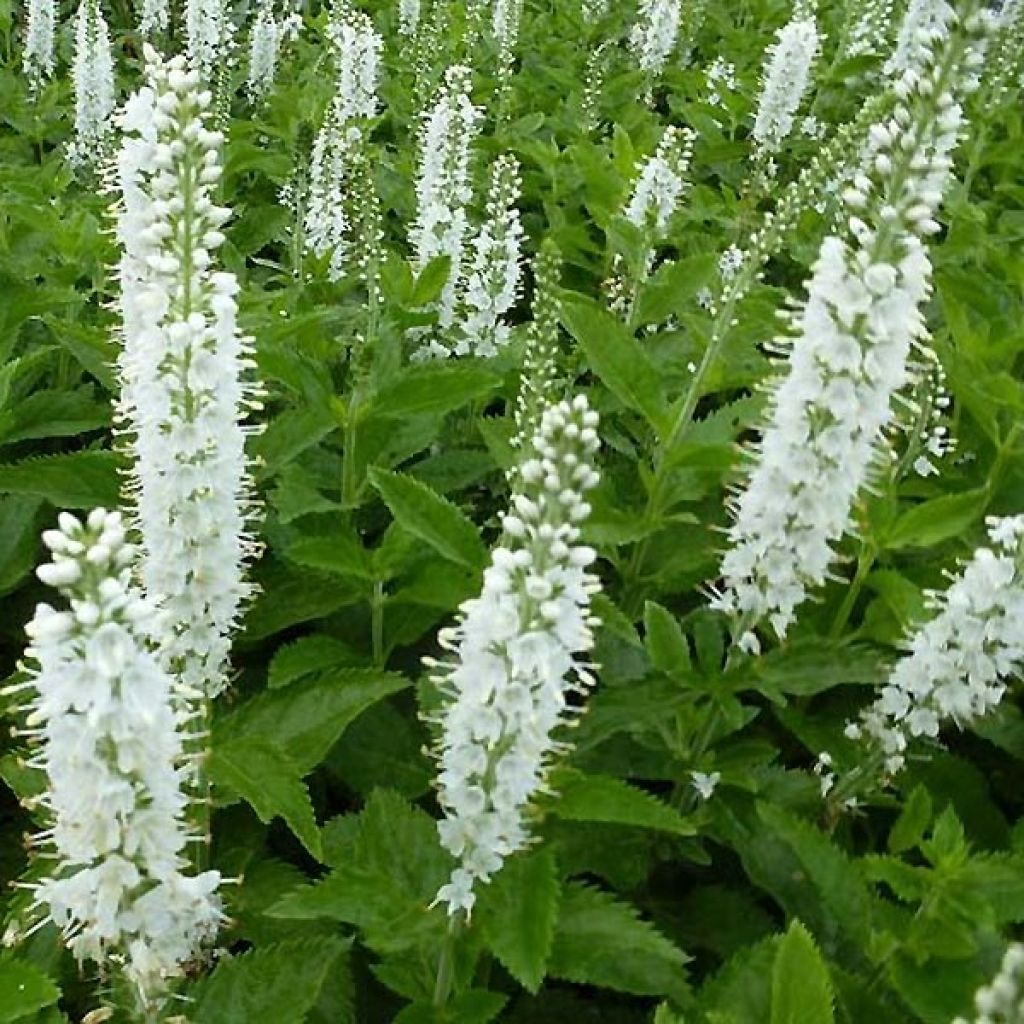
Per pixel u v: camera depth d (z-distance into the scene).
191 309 0.32
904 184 0.32
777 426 0.35
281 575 0.43
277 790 0.31
